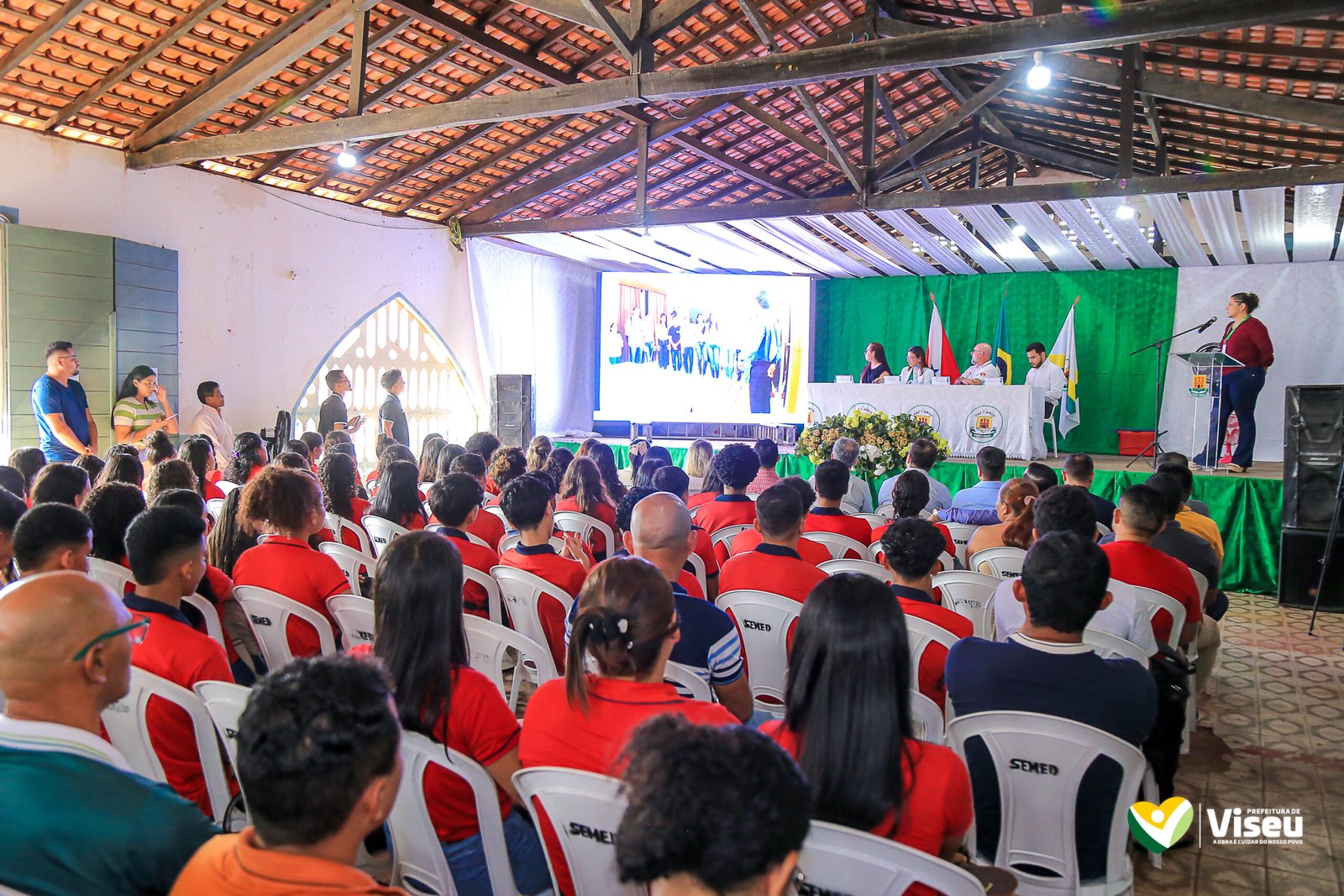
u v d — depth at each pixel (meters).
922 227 9.67
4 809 1.22
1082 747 1.92
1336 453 6.21
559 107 5.31
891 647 1.50
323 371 8.84
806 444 7.77
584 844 1.63
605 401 11.84
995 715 1.97
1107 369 11.36
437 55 6.78
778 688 3.01
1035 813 2.01
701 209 8.16
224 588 3.03
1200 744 3.88
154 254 7.05
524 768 1.77
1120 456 10.25
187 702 2.08
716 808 0.80
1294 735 3.99
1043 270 11.62
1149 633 2.89
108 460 4.38
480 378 10.55
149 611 2.14
